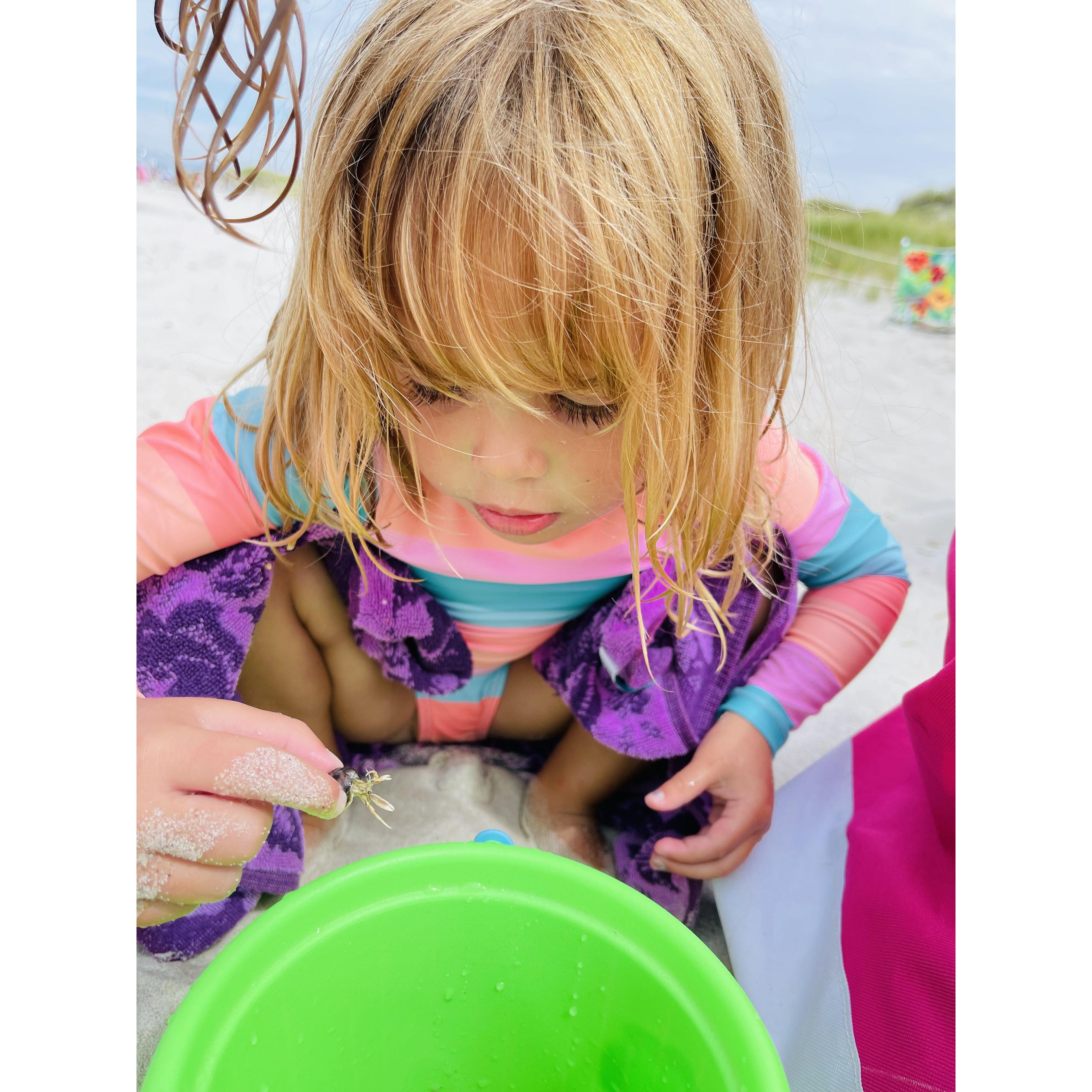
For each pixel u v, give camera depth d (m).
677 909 1.14
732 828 1.13
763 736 1.15
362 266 0.84
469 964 0.84
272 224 1.04
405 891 0.82
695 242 0.81
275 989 0.76
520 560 1.09
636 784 1.21
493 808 1.19
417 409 0.91
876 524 1.17
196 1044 0.71
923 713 1.11
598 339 0.78
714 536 0.98
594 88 0.75
